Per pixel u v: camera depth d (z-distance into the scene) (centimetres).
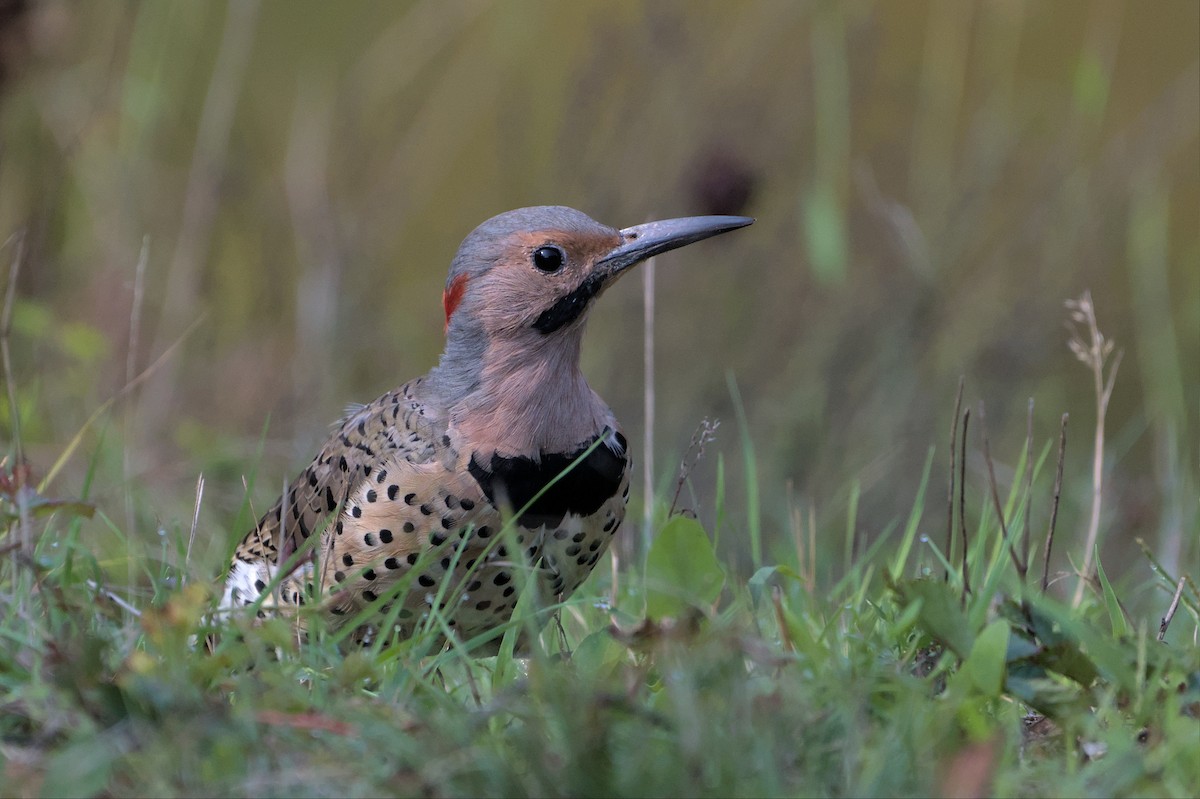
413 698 593
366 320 1408
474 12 1559
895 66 1578
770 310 1387
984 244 1416
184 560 733
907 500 1259
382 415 766
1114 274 1491
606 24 1457
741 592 750
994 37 1547
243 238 1451
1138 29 1712
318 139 1505
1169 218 1631
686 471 812
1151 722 571
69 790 493
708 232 789
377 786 500
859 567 793
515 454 730
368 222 1442
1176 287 1547
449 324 767
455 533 726
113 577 870
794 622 614
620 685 580
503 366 741
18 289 1273
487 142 1638
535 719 527
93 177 1358
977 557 752
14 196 1314
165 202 1422
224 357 1354
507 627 649
